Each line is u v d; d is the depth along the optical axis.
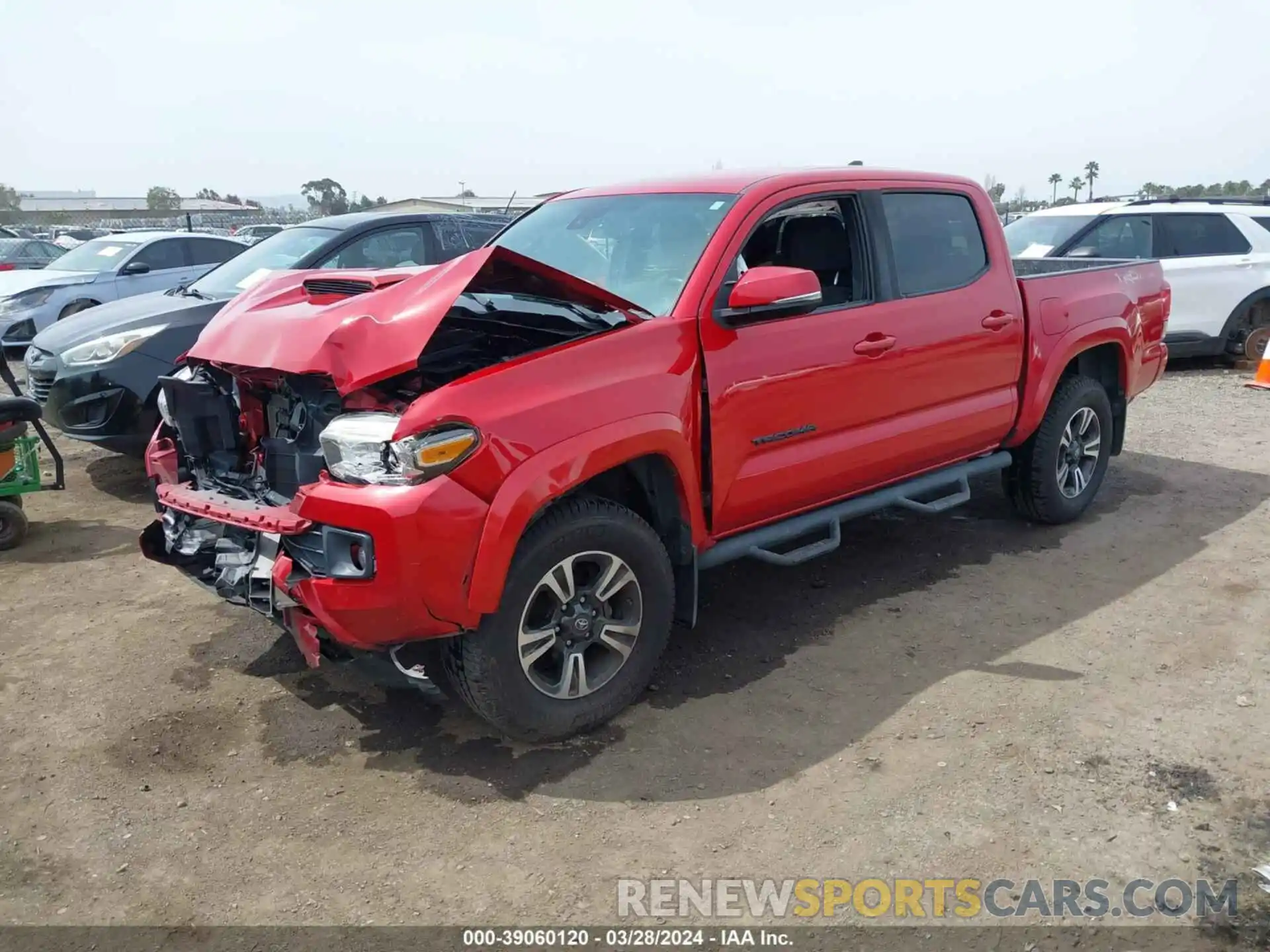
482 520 3.03
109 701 3.81
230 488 3.65
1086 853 2.84
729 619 4.49
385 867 2.85
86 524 5.96
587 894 2.73
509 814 3.09
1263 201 12.28
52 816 3.11
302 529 3.13
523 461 3.10
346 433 3.04
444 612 3.04
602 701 3.51
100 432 6.23
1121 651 4.09
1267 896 2.65
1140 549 5.27
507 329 3.69
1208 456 7.11
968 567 5.06
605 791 3.19
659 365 3.48
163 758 3.42
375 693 3.86
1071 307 5.23
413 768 3.35
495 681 3.22
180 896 2.75
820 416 4.06
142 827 3.05
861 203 4.32
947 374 4.59
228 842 2.97
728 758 3.37
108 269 11.71
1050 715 3.58
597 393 3.30
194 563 3.75
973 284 4.71
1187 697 3.69
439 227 7.61
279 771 3.34
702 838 2.95
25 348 11.24
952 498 4.82
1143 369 5.89
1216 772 3.21
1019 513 5.62
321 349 3.13
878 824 2.99
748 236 3.87
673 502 3.67
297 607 3.25
